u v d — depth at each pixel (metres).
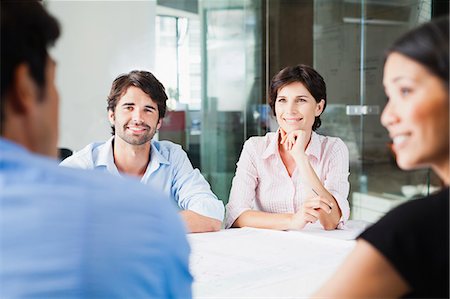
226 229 2.17
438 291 0.67
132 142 2.23
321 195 2.22
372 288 0.70
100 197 0.60
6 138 0.64
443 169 0.73
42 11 0.65
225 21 5.30
